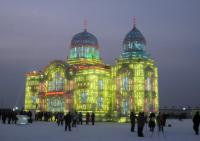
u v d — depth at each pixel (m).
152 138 37.03
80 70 103.06
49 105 109.56
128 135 41.53
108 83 104.25
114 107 101.75
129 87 99.31
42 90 112.25
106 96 102.50
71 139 34.91
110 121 98.06
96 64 108.94
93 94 99.25
